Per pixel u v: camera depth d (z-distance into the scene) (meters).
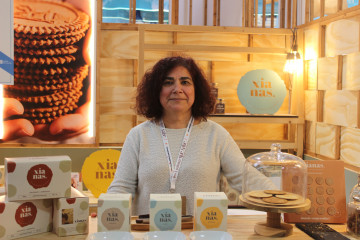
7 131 3.46
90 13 3.54
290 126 3.76
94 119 3.59
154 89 1.84
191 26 3.56
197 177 1.78
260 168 1.57
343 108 3.01
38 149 3.51
